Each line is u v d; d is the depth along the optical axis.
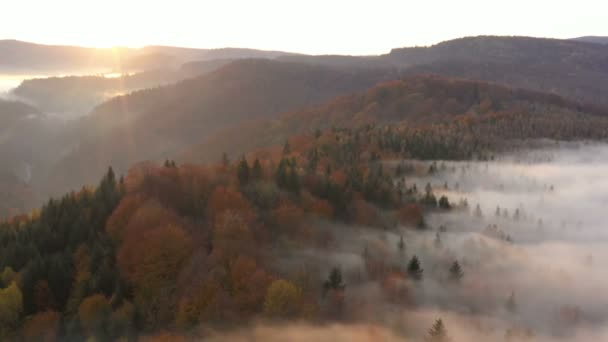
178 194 77.06
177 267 61.00
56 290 57.06
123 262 60.91
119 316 52.81
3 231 68.75
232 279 59.69
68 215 68.94
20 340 51.03
